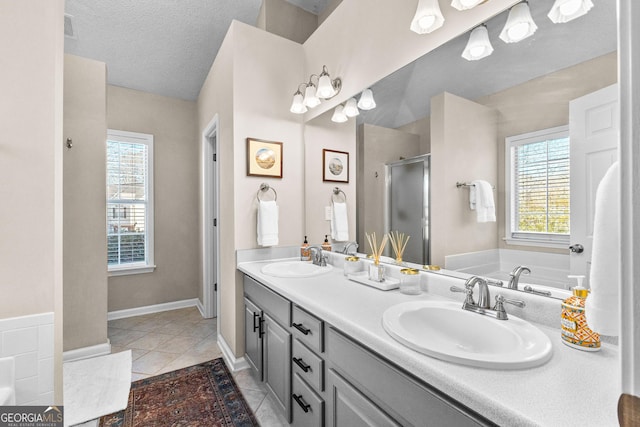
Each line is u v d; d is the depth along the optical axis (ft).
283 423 5.24
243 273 7.06
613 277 1.70
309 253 7.23
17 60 3.47
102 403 5.77
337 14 6.63
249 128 7.19
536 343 2.58
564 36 3.06
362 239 6.18
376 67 5.57
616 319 1.69
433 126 4.55
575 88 2.98
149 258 11.12
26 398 3.48
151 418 5.38
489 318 3.21
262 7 8.05
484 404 1.93
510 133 3.55
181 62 9.66
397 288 4.72
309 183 7.75
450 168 4.30
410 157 4.98
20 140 3.48
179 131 11.79
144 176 11.20
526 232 3.40
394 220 5.35
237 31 7.09
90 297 7.74
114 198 10.64
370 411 2.98
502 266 3.64
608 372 2.22
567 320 2.65
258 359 6.06
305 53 7.97
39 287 3.57
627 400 1.19
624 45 1.21
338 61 6.62
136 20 7.87
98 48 8.78
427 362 2.37
